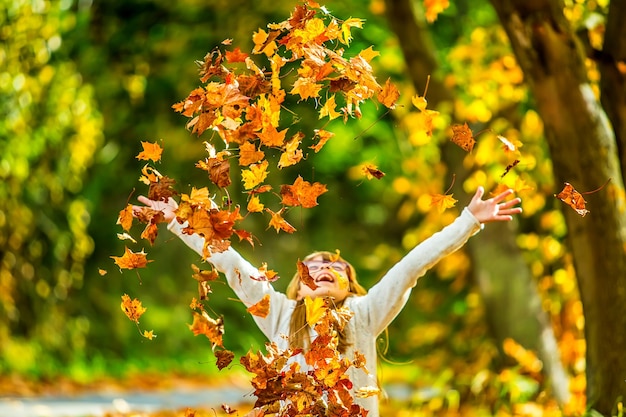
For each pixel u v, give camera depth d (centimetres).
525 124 1155
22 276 1672
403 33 1180
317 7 530
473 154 1155
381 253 1571
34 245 1689
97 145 1814
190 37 1545
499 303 1118
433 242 586
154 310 2119
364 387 545
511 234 1135
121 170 2052
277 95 527
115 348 1956
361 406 579
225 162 518
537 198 1147
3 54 1570
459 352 1280
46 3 1584
